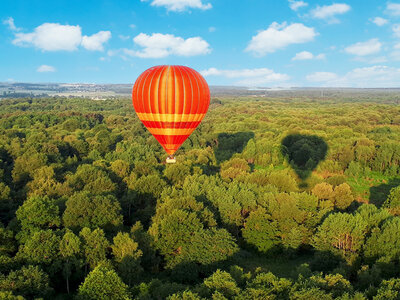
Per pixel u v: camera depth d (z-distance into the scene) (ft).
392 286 87.56
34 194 148.97
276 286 88.07
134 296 90.53
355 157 273.95
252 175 183.21
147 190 167.02
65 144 301.84
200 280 109.81
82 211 130.41
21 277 88.02
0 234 113.60
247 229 136.36
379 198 207.00
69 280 104.63
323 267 114.83
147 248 116.57
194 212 123.85
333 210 153.07
